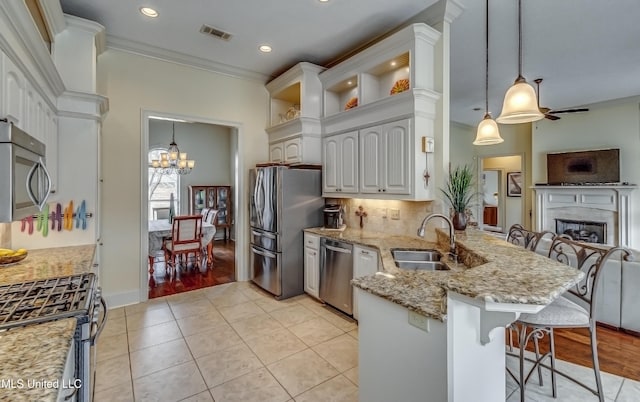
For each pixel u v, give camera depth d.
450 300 1.17
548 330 2.03
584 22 3.12
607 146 5.80
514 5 2.84
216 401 2.01
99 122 2.97
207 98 4.18
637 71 4.39
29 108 1.90
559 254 2.83
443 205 2.96
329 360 2.48
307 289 3.88
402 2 2.84
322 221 4.12
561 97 5.56
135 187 3.69
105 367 2.37
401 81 3.18
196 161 7.84
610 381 2.20
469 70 4.38
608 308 2.91
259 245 4.17
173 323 3.14
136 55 3.69
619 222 5.59
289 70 4.12
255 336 2.87
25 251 2.25
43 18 2.45
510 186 8.42
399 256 2.68
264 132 4.68
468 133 7.84
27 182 1.56
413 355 1.31
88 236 2.81
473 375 1.29
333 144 3.83
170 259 5.18
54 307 1.38
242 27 3.26
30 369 0.90
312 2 2.83
